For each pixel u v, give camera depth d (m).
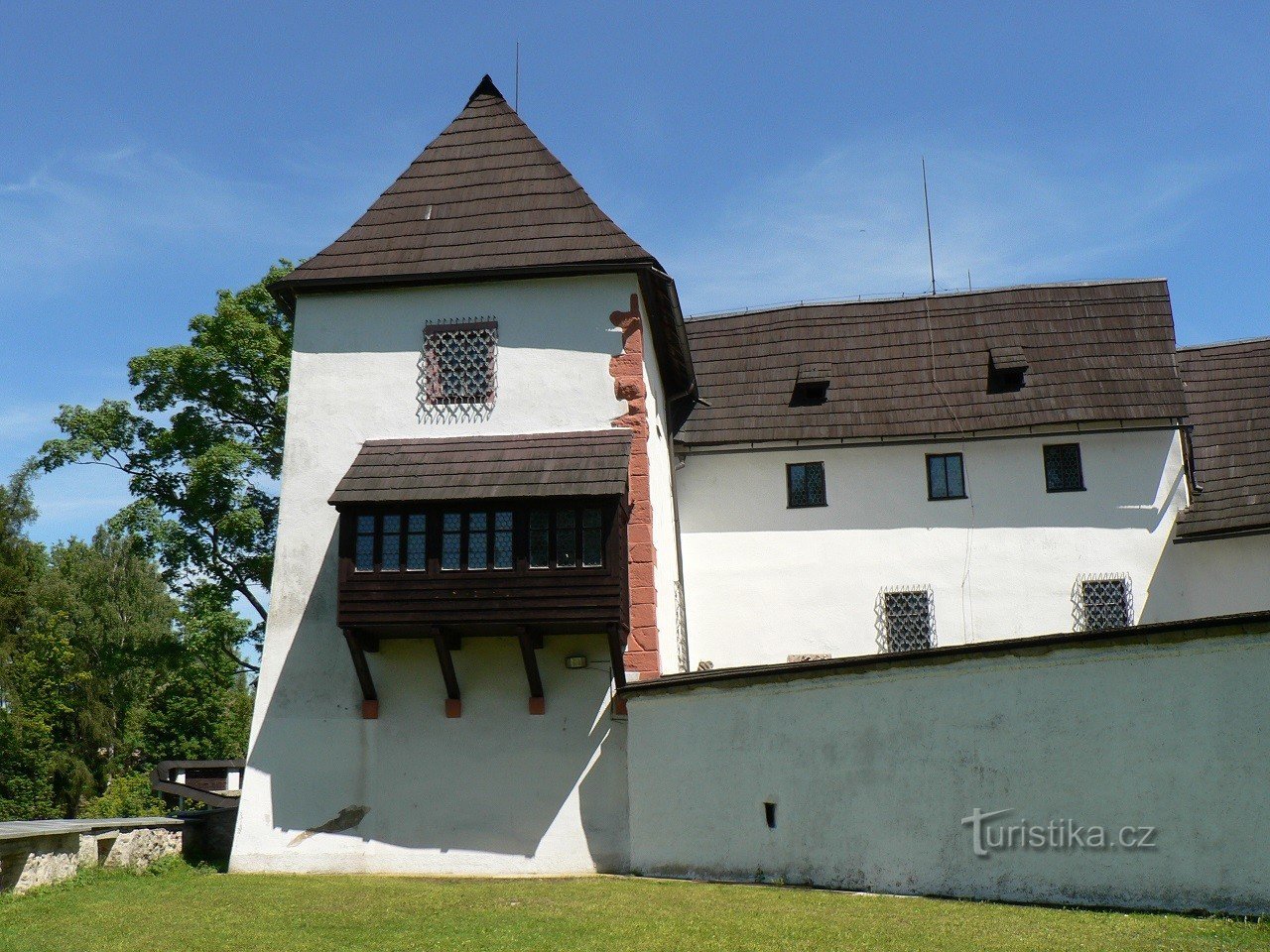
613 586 16.80
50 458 27.78
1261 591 21.69
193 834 19.03
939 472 23.19
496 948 11.36
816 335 25.20
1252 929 10.67
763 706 15.10
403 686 17.73
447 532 17.27
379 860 17.17
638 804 16.33
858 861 13.76
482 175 20.34
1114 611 22.25
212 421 28.19
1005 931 10.97
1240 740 11.50
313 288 19.36
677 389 23.02
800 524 23.08
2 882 14.27
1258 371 24.42
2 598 40.06
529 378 18.73
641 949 11.05
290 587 18.33
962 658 13.27
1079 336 24.27
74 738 43.28
